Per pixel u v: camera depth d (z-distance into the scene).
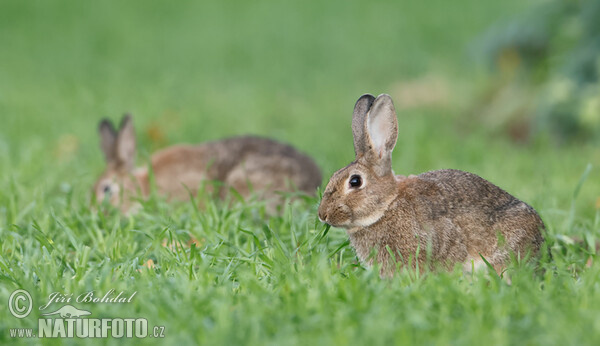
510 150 15.64
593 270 7.10
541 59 19.02
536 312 6.14
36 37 31.33
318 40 31.05
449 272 7.82
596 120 15.83
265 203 9.91
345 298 6.49
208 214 9.49
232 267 7.57
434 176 8.24
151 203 10.45
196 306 6.33
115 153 12.97
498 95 19.53
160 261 7.88
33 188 11.48
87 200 12.24
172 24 33.91
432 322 6.12
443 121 19.20
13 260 8.12
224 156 12.29
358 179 7.91
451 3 36.28
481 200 7.97
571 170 13.30
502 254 7.81
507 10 32.50
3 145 14.75
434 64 25.59
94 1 37.00
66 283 7.07
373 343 5.63
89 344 6.04
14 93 21.19
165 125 17.47
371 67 26.72
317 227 8.60
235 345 5.74
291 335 5.86
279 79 25.39
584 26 17.14
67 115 18.36
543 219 9.36
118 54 28.86
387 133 7.94
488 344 5.62
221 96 21.88
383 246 7.95
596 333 5.69
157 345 5.91
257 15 35.34
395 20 33.62
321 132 17.44
